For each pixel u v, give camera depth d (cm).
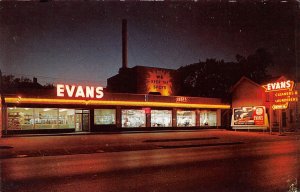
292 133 3425
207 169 1146
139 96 3544
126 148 1903
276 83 3497
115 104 3375
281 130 3778
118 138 2595
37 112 3012
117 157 1496
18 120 2920
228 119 4253
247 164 1270
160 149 1889
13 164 1266
